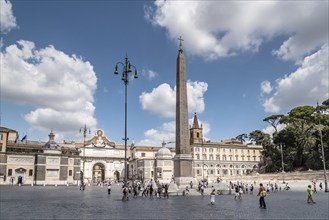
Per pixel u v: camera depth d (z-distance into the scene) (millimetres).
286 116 85375
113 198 34719
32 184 79625
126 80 30750
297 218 16641
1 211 20609
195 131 112875
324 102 79000
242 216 17594
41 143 100625
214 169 109000
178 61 44219
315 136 74000
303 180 64812
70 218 16797
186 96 43688
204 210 21141
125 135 30156
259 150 118625
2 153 77562
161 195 38562
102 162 113188
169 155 99125
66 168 84688
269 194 42688
